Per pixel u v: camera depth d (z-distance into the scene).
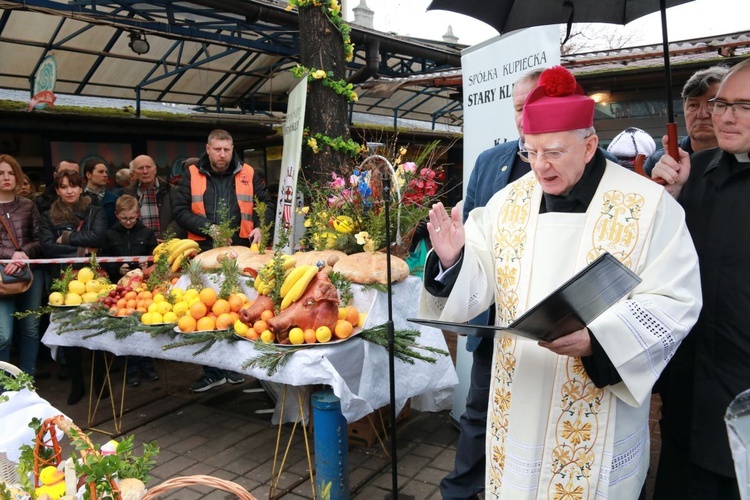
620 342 1.48
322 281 2.81
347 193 3.72
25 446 1.90
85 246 4.47
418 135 10.95
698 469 1.90
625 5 2.54
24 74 7.43
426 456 3.40
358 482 3.11
